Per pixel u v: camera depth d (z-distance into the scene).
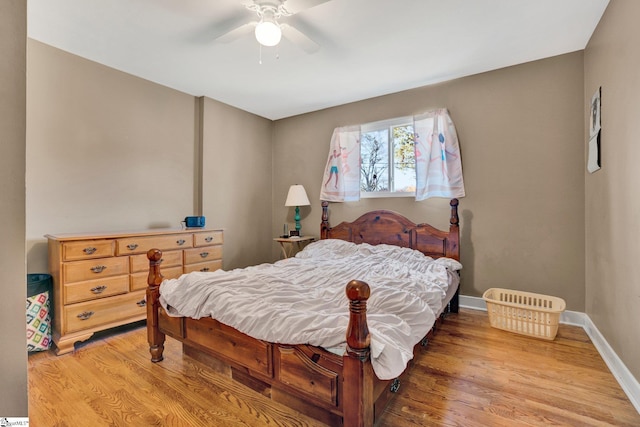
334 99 3.81
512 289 2.97
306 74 3.09
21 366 0.67
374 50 2.63
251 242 4.28
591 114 2.42
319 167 4.21
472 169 3.15
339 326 1.32
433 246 3.22
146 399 1.65
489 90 3.06
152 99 3.23
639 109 1.60
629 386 1.69
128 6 2.03
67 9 2.05
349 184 3.86
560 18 2.20
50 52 2.52
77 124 2.68
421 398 1.64
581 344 2.30
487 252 3.09
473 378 1.84
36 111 2.46
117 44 2.51
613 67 1.95
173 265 2.89
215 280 1.91
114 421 1.48
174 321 1.95
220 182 3.85
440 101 3.32
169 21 2.20
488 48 2.62
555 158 2.78
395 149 3.64
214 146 3.78
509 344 2.30
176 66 2.89
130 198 3.05
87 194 2.74
